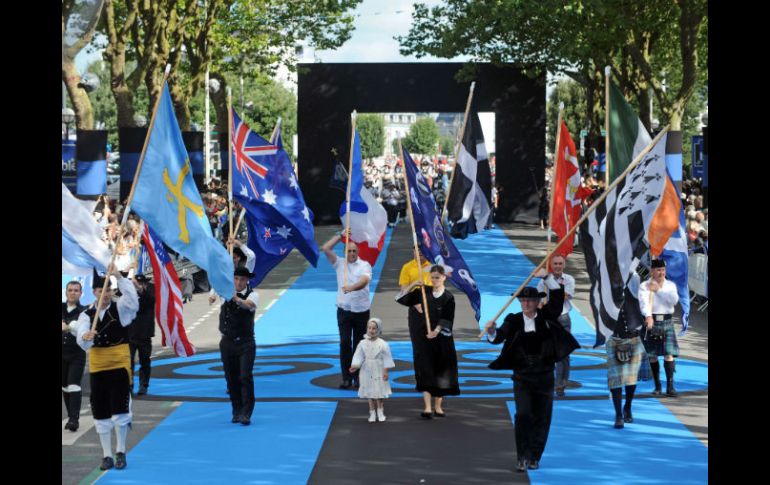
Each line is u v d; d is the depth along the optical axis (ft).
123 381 71.26
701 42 281.95
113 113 485.97
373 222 104.88
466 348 123.03
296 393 97.09
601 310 82.02
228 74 344.49
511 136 361.92
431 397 90.12
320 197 362.33
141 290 94.73
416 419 85.81
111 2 213.25
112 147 491.31
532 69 322.55
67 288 82.07
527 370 71.00
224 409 89.97
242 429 82.58
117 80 217.77
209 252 79.30
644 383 101.35
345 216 103.24
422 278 86.43
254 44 283.59
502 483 67.36
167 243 76.43
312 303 162.61
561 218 92.73
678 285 111.45
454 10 315.17
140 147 179.32
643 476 69.15
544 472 70.03
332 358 116.16
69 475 69.46
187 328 137.08
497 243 276.82
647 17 242.37
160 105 76.84
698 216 170.09
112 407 71.00
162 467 71.46
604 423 84.38
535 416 71.05
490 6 276.41
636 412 88.28
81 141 174.40
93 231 82.38
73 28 186.19
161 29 229.04
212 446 77.25
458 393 85.81
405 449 76.02
